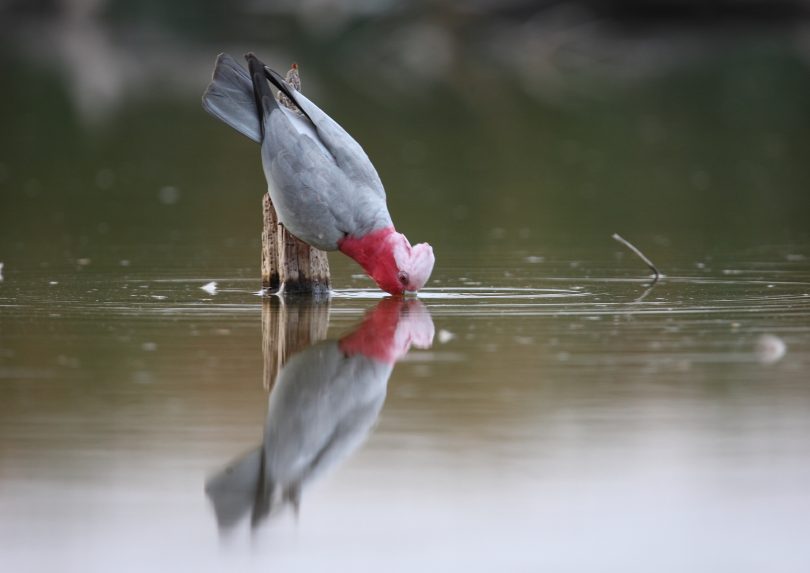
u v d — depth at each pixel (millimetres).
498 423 10953
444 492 9469
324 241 16156
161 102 45219
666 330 14430
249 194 28859
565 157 34406
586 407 11359
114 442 10547
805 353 13242
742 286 17562
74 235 23109
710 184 29844
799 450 10211
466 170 32156
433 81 51094
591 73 53531
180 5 68562
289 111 16422
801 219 24844
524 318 15203
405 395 11773
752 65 53531
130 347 13648
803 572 8227
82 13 71000
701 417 11047
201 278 18484
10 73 51406
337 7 61656
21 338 14070
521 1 62125
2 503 9320
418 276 16141
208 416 11227
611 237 22781
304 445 10492
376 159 33812
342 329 14594
